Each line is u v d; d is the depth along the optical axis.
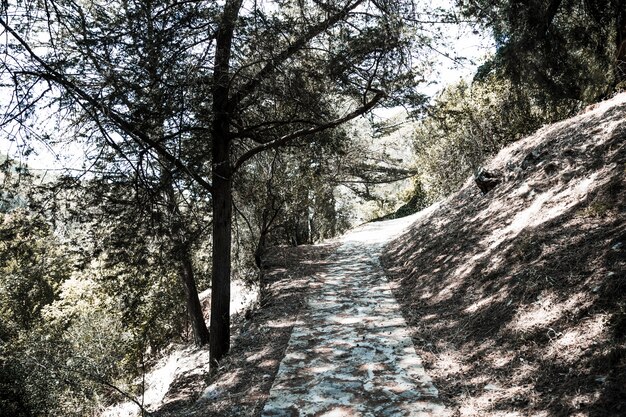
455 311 5.83
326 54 7.38
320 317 7.14
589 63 9.65
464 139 15.20
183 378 11.05
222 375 5.68
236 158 9.41
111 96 5.58
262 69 6.89
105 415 12.92
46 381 14.48
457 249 7.68
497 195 8.33
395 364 4.95
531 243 5.47
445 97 14.71
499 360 4.17
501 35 8.80
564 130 7.82
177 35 5.97
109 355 15.54
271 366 5.46
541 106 9.88
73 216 6.77
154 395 12.30
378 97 7.13
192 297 14.53
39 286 26.53
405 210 25.83
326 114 7.84
